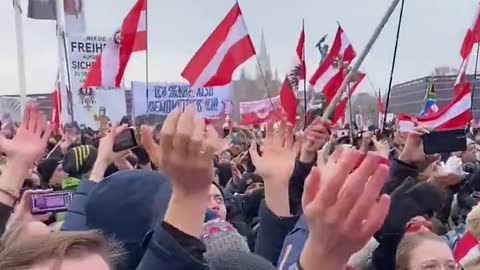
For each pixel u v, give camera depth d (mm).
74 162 5582
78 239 1542
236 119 17828
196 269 1844
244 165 11867
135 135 3979
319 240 1593
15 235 1612
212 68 8680
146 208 2725
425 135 5211
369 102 26203
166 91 14414
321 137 4629
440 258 3416
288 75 10883
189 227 1857
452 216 6789
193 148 1818
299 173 4320
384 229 3736
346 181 1566
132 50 10195
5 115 21156
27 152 3129
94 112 16031
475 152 11883
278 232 3416
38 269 1478
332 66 11680
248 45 8695
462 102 7926
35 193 3672
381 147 5195
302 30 11219
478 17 10945
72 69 15609
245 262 2211
